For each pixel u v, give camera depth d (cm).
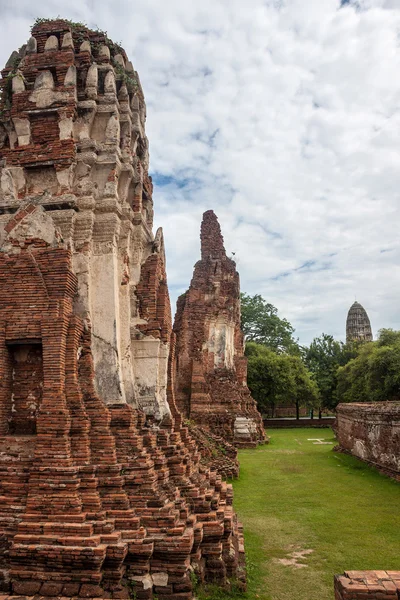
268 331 6994
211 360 3469
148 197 1495
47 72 1140
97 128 1166
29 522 781
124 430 929
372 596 627
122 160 1174
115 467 848
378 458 2177
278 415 7412
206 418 3144
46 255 960
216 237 3769
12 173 1095
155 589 771
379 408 2147
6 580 748
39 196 1070
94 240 1090
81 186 1100
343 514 1398
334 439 3947
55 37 1178
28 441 873
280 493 1705
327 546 1112
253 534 1208
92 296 1061
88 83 1146
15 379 959
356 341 7231
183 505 907
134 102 1343
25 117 1121
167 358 1315
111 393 1007
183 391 3319
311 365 6838
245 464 2438
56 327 917
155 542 789
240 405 3362
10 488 830
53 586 732
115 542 763
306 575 938
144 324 1243
